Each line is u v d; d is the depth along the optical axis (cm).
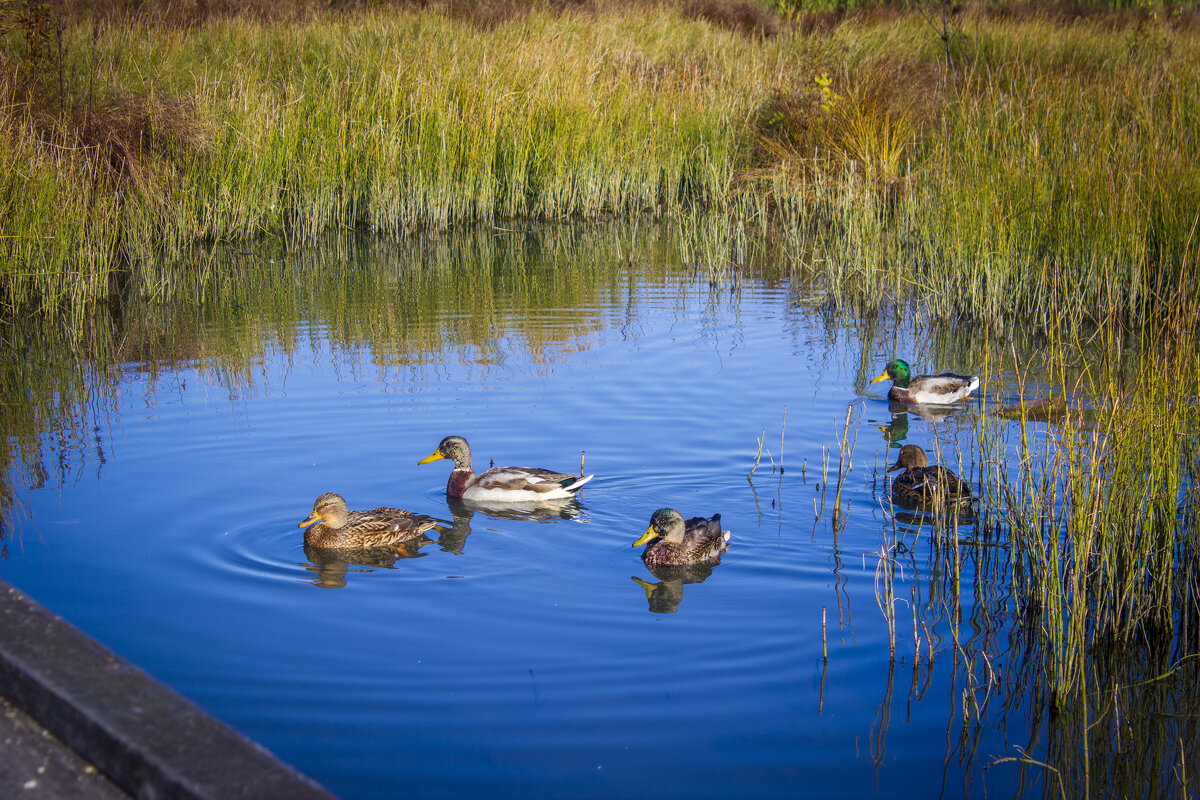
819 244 1980
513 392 1150
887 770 538
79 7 2456
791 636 672
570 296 1609
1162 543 707
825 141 2203
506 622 684
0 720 387
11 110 1597
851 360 1319
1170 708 612
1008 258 1482
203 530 809
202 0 2814
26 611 431
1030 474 714
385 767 525
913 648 662
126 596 702
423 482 938
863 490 919
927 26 2972
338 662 625
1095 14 3459
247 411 1082
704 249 1952
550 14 2961
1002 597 729
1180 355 725
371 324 1437
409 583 742
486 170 2183
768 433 1053
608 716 577
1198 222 1333
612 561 790
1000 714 597
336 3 3011
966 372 1284
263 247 1936
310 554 786
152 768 336
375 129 2083
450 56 2358
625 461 975
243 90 2023
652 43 2842
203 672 608
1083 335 1371
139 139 1819
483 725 564
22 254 1462
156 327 1422
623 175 2306
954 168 1750
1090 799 530
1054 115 1798
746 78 2520
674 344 1355
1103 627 675
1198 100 1734
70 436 1008
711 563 779
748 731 569
